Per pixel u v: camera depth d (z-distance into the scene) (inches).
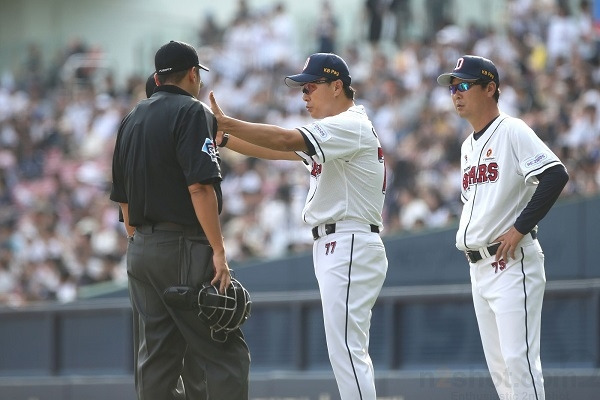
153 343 698.2
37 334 1376.7
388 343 1148.5
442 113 1806.1
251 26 2354.8
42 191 2226.9
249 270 1347.2
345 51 2154.3
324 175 730.8
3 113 2466.8
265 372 1230.9
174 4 2564.0
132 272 702.5
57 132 2363.4
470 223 748.6
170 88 698.8
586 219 1146.7
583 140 1622.8
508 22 1950.1
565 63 1825.8
